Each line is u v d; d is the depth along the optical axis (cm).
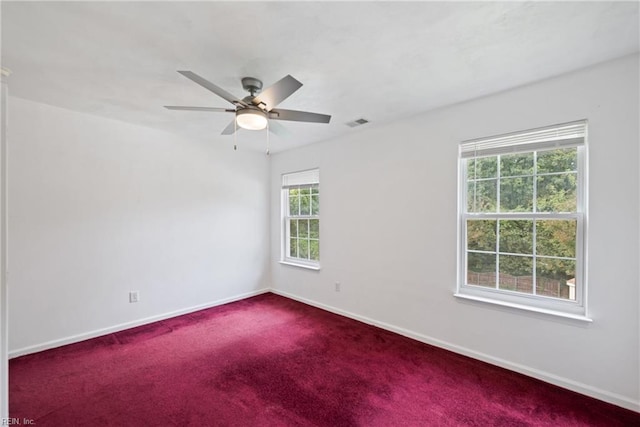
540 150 226
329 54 184
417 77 215
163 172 350
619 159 190
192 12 144
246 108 196
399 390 211
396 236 311
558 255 220
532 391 208
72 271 286
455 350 266
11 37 163
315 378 226
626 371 189
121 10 142
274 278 470
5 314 140
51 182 273
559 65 198
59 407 192
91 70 202
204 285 390
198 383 220
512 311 234
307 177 420
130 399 201
